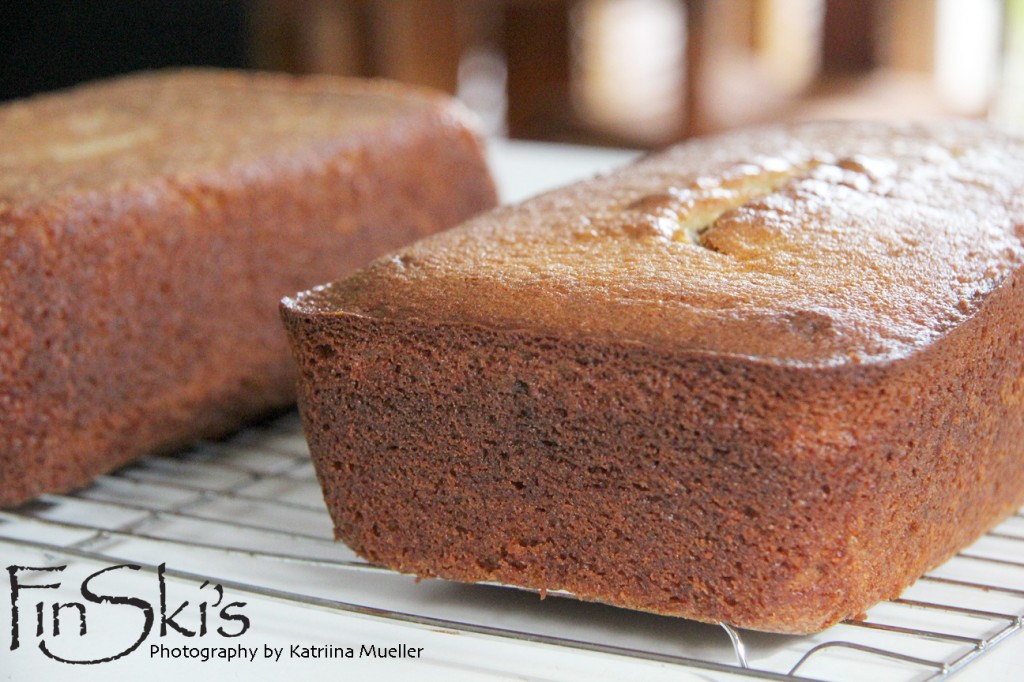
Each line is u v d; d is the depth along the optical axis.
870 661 0.39
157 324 0.49
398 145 0.55
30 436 0.46
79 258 0.47
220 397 0.51
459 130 0.57
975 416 0.41
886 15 1.14
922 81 1.13
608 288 0.40
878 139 0.49
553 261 0.41
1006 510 0.44
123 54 0.92
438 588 0.42
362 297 0.41
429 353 0.40
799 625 0.39
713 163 0.47
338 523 0.42
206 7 0.92
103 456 0.48
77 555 0.42
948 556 0.42
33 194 0.47
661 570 0.40
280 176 0.52
